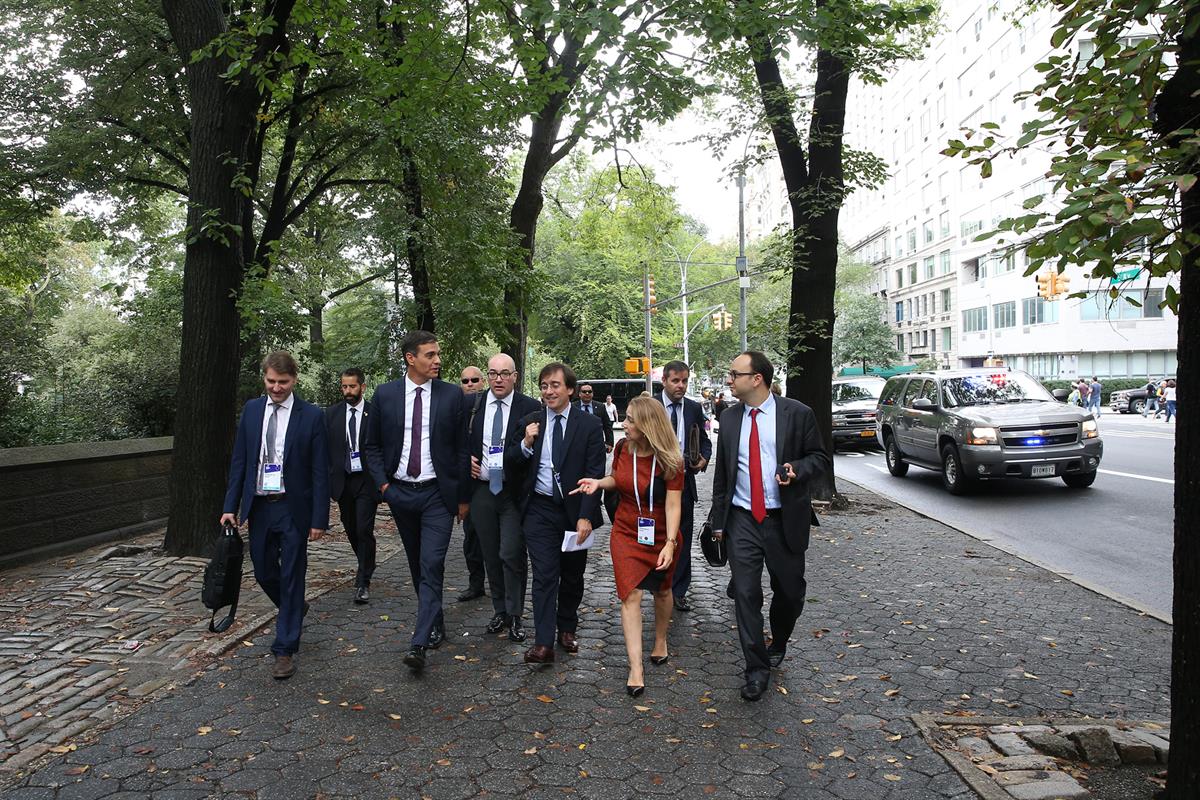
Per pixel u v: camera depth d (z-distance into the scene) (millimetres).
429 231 13156
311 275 20938
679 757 3654
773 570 4473
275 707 4234
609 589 7016
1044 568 7598
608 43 6531
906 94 68500
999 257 2998
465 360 15164
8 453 7582
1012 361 53062
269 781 3420
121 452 8734
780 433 4461
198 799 3268
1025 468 12094
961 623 5809
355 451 6598
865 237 80625
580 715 4141
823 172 11305
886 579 7203
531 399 5715
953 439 12906
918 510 11266
